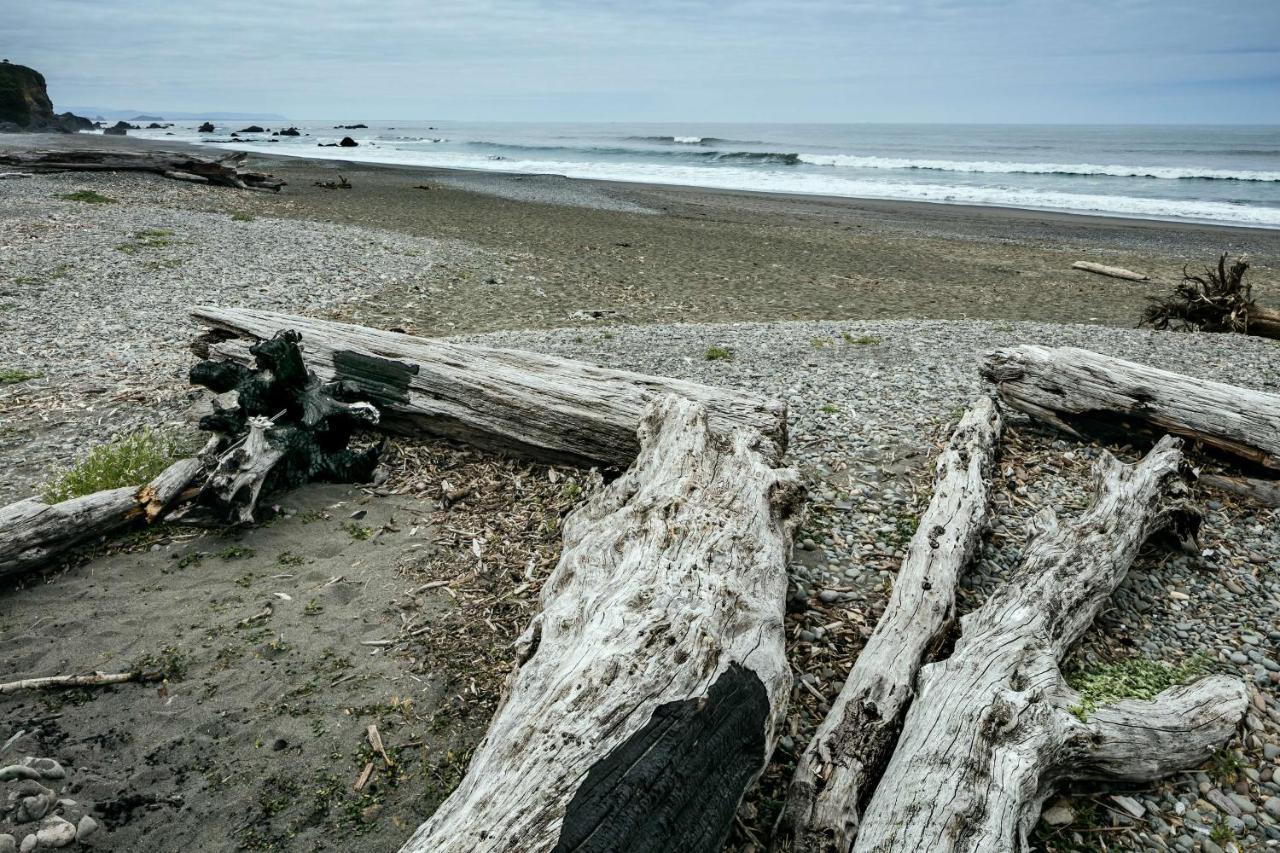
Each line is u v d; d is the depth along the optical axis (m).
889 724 3.68
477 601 4.98
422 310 13.69
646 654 3.38
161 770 3.65
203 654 4.42
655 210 29.95
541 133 147.50
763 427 6.54
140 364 9.42
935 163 56.44
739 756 3.23
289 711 4.02
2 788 3.48
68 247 15.69
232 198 26.06
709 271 18.69
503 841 2.65
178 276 14.34
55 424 7.64
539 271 17.56
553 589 4.44
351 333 7.79
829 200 35.47
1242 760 3.95
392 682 4.25
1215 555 5.73
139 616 4.75
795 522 5.21
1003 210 32.59
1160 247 23.78
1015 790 3.23
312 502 6.21
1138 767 3.70
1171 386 6.96
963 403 8.18
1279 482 6.41
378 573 5.26
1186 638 4.90
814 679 4.40
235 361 7.93
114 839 3.31
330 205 26.58
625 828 2.68
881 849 3.01
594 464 6.72
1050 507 6.24
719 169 52.84
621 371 7.30
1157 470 5.82
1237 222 29.48
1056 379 7.31
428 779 3.66
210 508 5.71
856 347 10.88
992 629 4.29
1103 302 16.75
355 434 7.40
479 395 6.88
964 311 15.66
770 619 3.98
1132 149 74.75
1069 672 4.46
